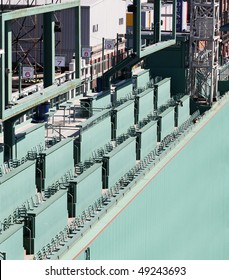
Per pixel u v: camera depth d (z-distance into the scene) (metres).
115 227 69.31
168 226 85.44
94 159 75.88
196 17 114.56
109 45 113.12
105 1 127.38
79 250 62.94
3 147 71.81
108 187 75.62
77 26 77.69
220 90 122.38
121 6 134.50
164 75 114.25
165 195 84.38
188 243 93.81
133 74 108.44
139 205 75.50
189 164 95.06
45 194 68.50
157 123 92.44
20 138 74.56
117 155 77.50
